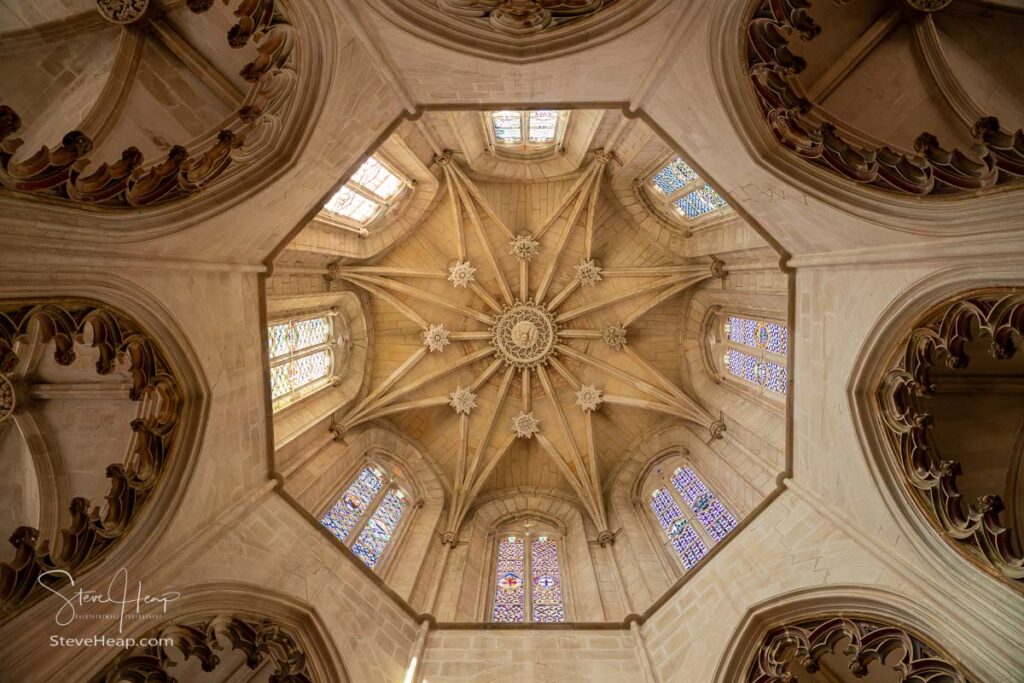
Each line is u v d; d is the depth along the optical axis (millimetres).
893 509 8508
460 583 14641
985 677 6844
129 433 9680
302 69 8609
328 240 16188
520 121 17891
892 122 9312
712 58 8398
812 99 9414
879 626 8289
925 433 8648
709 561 11352
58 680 6684
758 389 15828
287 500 10867
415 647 10781
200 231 8758
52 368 9703
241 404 10102
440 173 18250
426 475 18359
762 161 8711
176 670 9234
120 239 7883
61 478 9547
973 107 8852
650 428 19156
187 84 9562
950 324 7883
